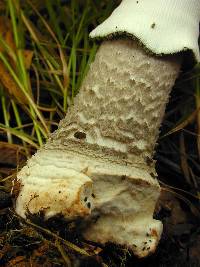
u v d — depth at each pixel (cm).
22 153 14
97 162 11
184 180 15
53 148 11
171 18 11
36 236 10
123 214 11
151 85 11
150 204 11
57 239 10
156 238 11
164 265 12
